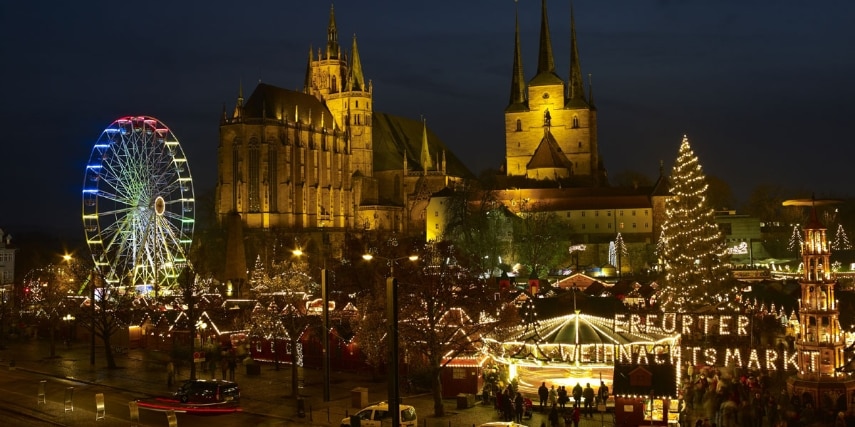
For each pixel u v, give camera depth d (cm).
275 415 6881
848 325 7888
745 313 8894
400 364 8694
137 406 6694
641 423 5975
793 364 7100
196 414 6931
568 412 6275
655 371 6006
